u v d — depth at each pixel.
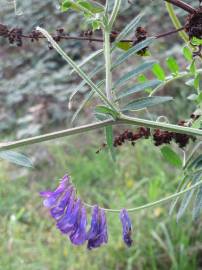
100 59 0.54
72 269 0.47
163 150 0.15
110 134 0.14
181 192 0.14
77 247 0.49
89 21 0.14
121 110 0.14
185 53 0.16
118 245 0.47
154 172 0.57
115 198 0.53
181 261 0.44
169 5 0.16
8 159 0.12
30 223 0.55
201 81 0.17
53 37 0.15
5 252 0.50
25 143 0.13
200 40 0.15
